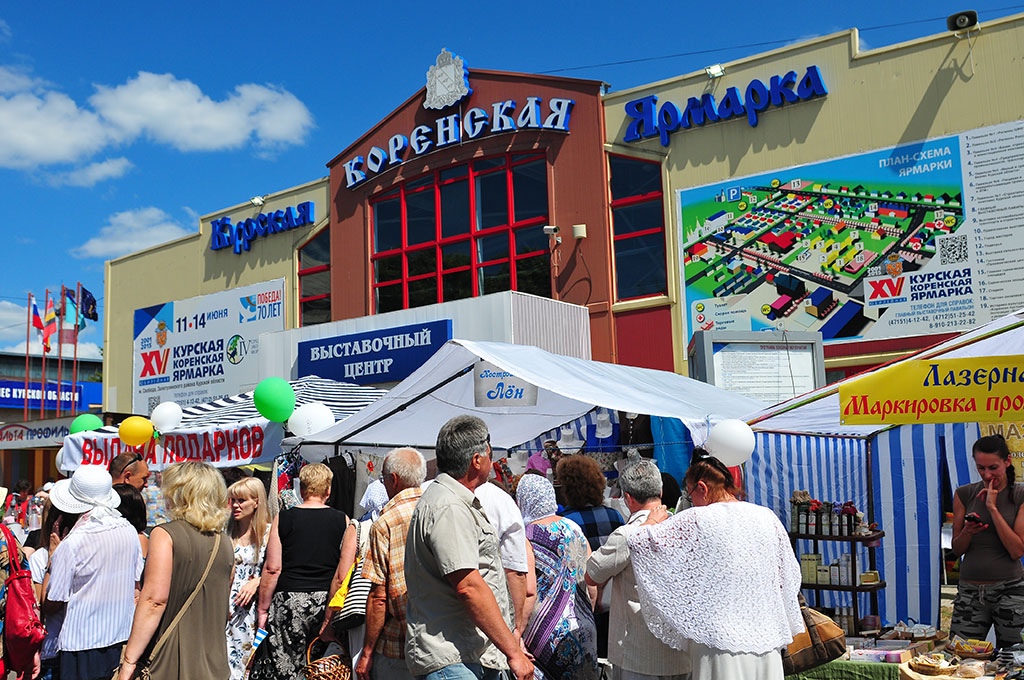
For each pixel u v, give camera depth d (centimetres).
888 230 1369
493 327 1501
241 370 2147
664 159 1590
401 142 1889
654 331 1579
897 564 704
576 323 1617
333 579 575
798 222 1448
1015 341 555
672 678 442
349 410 1035
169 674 429
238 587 612
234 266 2191
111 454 1037
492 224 1784
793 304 1440
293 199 2091
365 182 1944
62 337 2758
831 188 1422
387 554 459
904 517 707
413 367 1593
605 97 1666
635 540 426
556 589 516
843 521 627
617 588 456
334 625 512
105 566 536
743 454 539
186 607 438
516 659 372
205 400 2214
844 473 712
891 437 720
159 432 982
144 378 2358
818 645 500
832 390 568
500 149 1767
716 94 1541
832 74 1435
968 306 1295
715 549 412
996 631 604
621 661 450
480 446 404
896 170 1368
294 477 875
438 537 378
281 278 2089
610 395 742
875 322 1368
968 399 515
